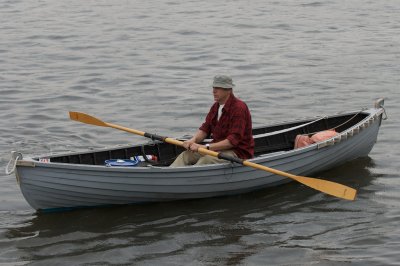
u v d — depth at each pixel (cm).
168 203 1700
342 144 1861
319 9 4331
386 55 3209
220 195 1725
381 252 1430
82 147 2094
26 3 4581
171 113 2439
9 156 2002
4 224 1584
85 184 1608
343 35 3634
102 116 2411
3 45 3450
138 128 2289
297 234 1524
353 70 2966
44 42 3519
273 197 1728
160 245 1480
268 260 1411
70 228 1566
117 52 3312
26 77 2897
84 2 4619
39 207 1627
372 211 1631
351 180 1823
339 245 1467
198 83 2809
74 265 1399
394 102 2528
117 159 1752
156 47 3403
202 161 1691
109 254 1444
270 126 1967
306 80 2827
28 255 1440
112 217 1622
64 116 2405
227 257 1425
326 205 1675
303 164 1794
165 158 1833
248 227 1564
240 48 3378
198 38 3584
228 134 1695
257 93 2666
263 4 4516
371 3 4516
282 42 3497
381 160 1961
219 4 4525
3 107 2497
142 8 4400
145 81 2839
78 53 3297
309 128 1988
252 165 1630
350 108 2480
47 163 1566
